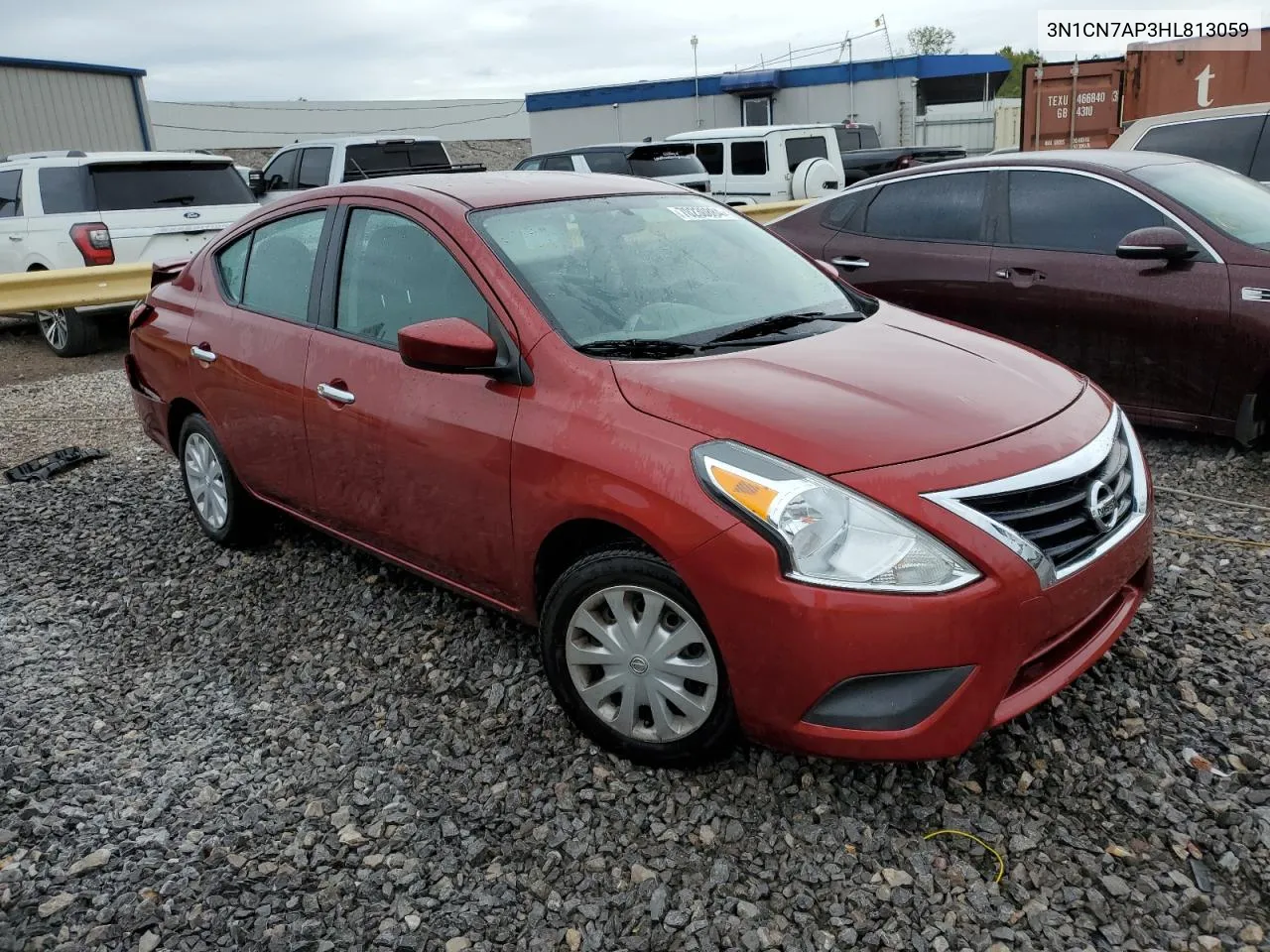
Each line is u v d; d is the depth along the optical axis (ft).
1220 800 9.02
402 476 11.64
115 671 12.53
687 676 9.30
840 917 8.04
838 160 54.95
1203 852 8.51
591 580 9.65
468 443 10.63
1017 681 8.77
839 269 21.65
